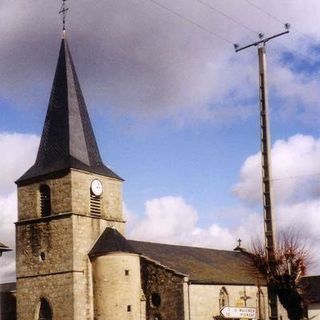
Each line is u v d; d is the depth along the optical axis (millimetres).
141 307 52344
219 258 65438
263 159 27234
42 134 55781
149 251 56938
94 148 55781
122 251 51031
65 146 53562
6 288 73438
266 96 27531
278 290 30844
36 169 54156
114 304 49906
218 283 55438
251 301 59906
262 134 27281
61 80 56188
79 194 51938
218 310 55062
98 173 53969
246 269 62938
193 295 52438
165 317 52094
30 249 53188
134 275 51406
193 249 65000
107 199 54594
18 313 52969
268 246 26922
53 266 51469
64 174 52031
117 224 55125
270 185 26984
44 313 51844
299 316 31000
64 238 51125
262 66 28016
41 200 53500
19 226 54188
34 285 52406
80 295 50250
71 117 54781
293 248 31625
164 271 52906
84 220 51844
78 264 50594
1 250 37375
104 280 50469
